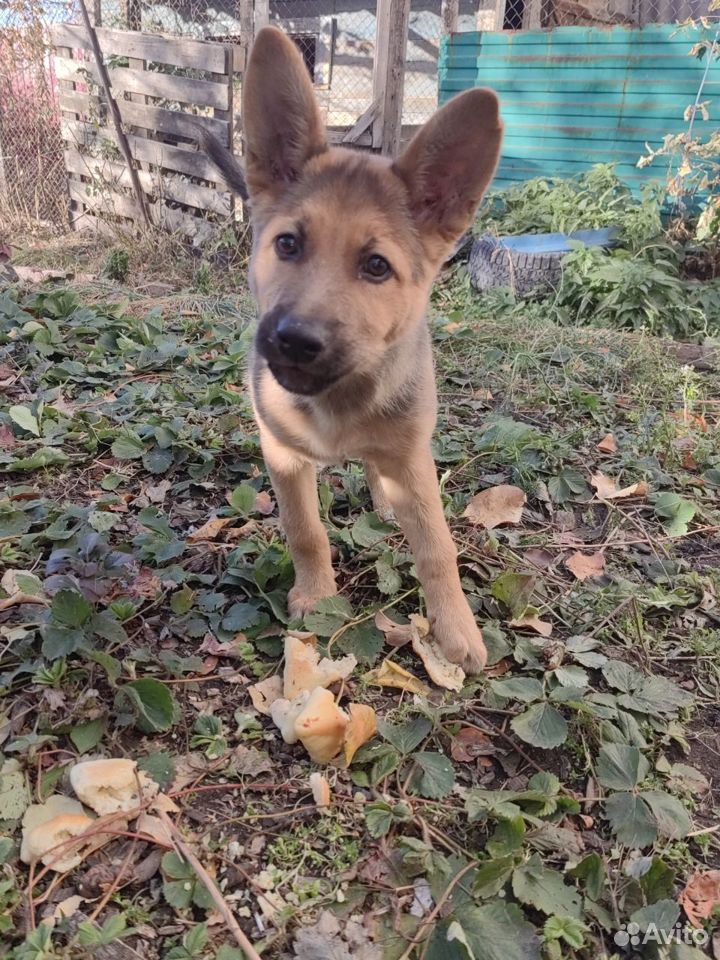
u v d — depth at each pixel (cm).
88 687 44
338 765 42
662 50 147
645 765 43
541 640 52
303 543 53
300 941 34
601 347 103
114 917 34
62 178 197
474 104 46
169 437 71
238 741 43
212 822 39
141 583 53
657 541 65
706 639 54
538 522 67
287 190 48
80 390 83
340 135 156
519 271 129
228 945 34
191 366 89
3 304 97
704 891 38
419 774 42
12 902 34
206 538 59
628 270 123
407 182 47
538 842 39
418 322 50
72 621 45
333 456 51
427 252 49
